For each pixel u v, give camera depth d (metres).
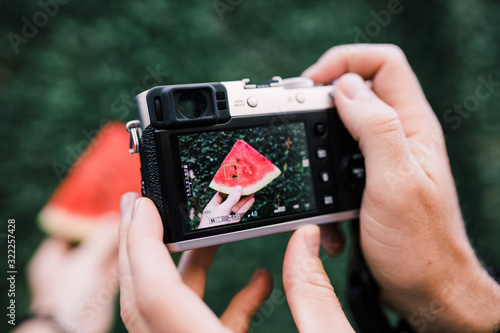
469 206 2.78
